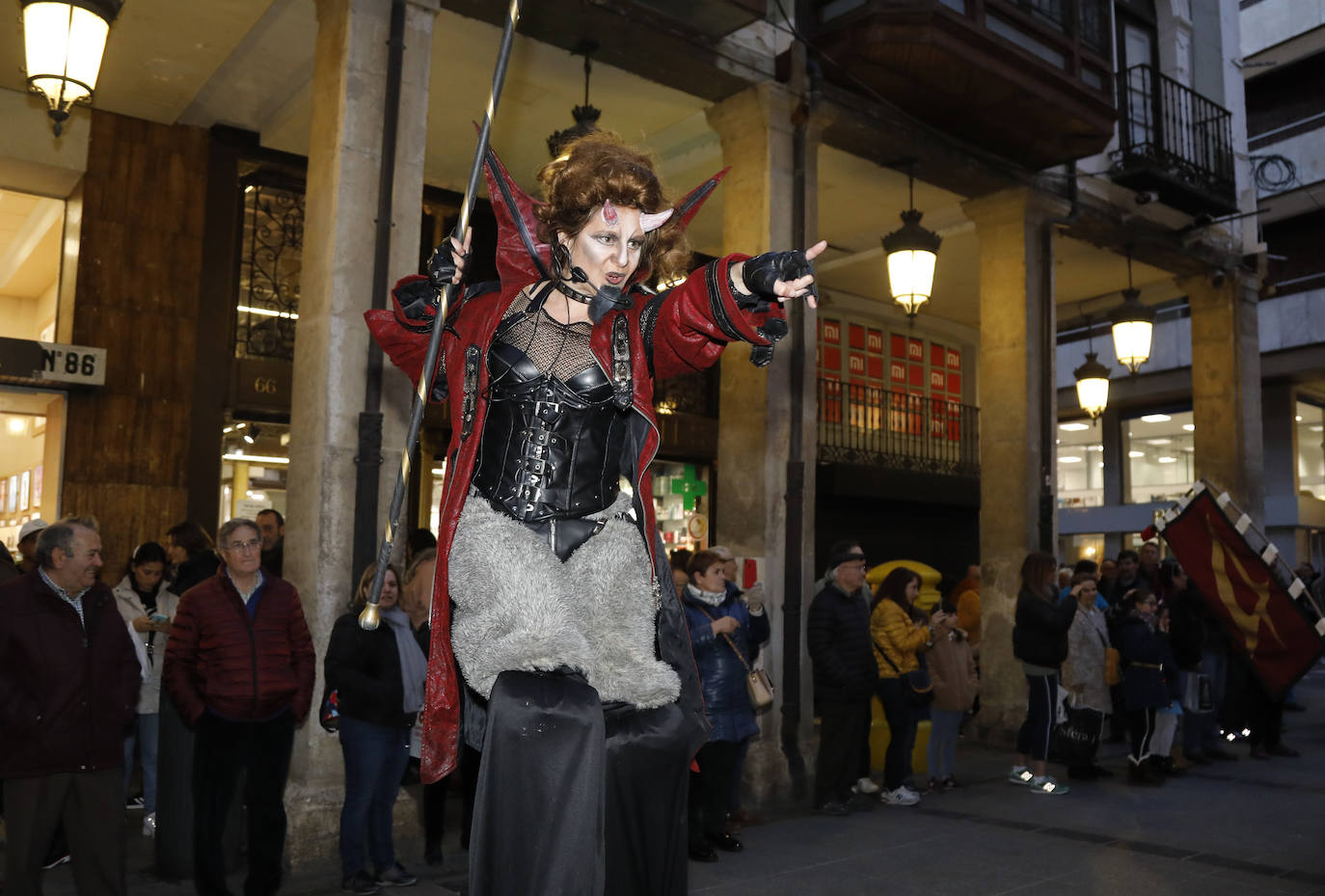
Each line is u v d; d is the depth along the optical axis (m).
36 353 7.73
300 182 9.40
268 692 4.78
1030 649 8.23
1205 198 11.72
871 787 7.95
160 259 8.55
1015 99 8.81
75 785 4.24
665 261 2.14
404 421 6.16
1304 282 23.86
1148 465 27.19
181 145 8.70
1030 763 8.80
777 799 7.50
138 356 8.39
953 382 15.92
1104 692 8.64
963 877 5.78
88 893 4.25
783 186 8.27
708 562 6.40
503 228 2.11
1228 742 10.61
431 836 5.70
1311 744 10.86
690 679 1.99
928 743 8.48
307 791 5.68
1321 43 23.52
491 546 1.83
